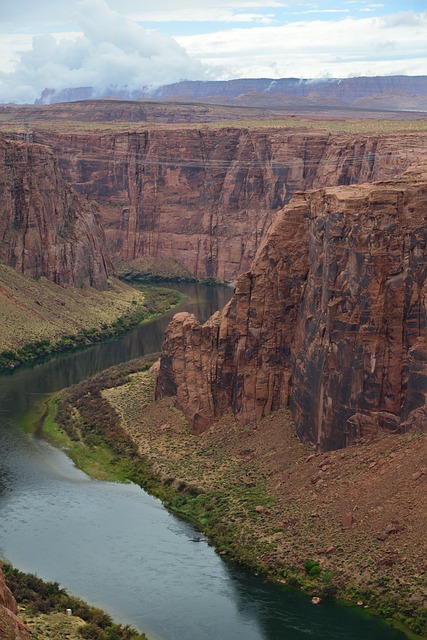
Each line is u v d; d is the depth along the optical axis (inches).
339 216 4554.6
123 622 3814.0
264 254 5285.4
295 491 4591.5
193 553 4389.8
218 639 3703.3
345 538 4151.1
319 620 3814.0
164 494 5044.3
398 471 4284.0
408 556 3954.2
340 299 4586.6
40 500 5014.8
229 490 4874.5
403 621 3767.2
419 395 4414.4
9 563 4276.6
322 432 4734.3
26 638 2317.9
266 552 4254.4
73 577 4175.7
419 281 4419.3
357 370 4539.9
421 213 4404.5
